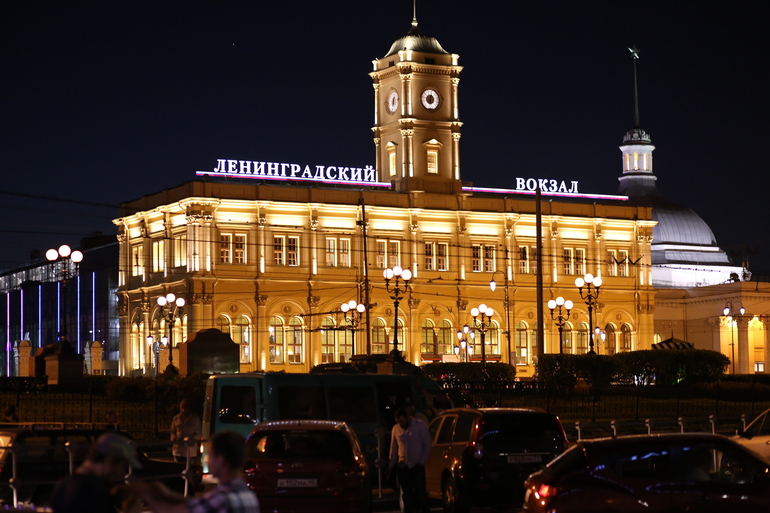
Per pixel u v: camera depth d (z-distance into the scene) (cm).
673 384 7681
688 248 14238
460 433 2812
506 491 2694
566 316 11531
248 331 10106
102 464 1416
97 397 6188
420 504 2603
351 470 2297
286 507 2261
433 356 10819
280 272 10231
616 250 11906
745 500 1984
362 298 10500
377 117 11444
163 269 10400
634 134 14738
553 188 11856
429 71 11181
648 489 1997
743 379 8225
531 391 6644
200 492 3094
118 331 12169
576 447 2080
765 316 12619
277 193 10275
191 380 5597
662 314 13012
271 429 2330
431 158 11188
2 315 14738
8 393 6059
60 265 13375
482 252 11200
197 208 9862
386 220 10769
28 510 1329
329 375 3117
